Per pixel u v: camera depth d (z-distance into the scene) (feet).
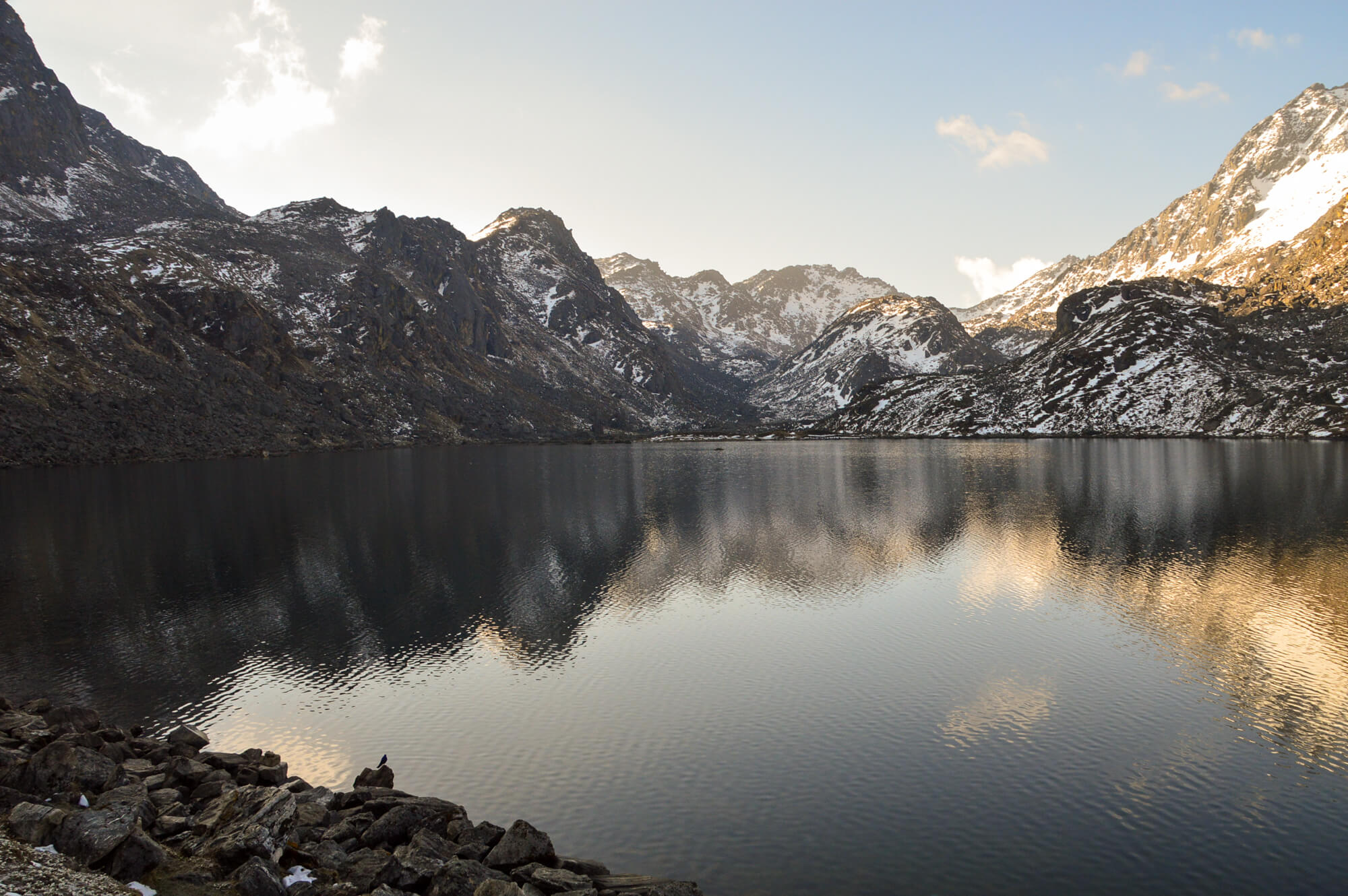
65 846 58.85
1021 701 125.80
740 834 88.74
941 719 119.65
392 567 233.55
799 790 98.48
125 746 88.89
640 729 117.80
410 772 104.53
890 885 79.15
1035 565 224.74
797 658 149.07
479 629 170.19
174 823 66.33
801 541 273.95
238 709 126.52
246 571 226.58
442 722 120.98
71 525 305.94
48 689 135.85
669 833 89.15
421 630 169.68
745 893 78.02
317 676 141.90
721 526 309.42
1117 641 154.30
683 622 174.91
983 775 101.81
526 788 100.07
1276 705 121.80
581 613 183.01
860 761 106.11
